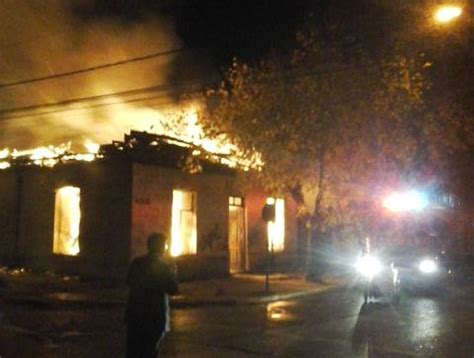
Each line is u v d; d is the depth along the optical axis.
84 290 20.69
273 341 12.52
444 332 13.82
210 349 11.59
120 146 22.92
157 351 8.31
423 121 25.05
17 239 25.97
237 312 17.28
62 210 25.20
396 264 21.27
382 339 12.89
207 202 25.88
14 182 26.27
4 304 18.17
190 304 18.80
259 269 28.91
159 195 23.67
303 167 24.86
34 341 12.16
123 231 22.66
